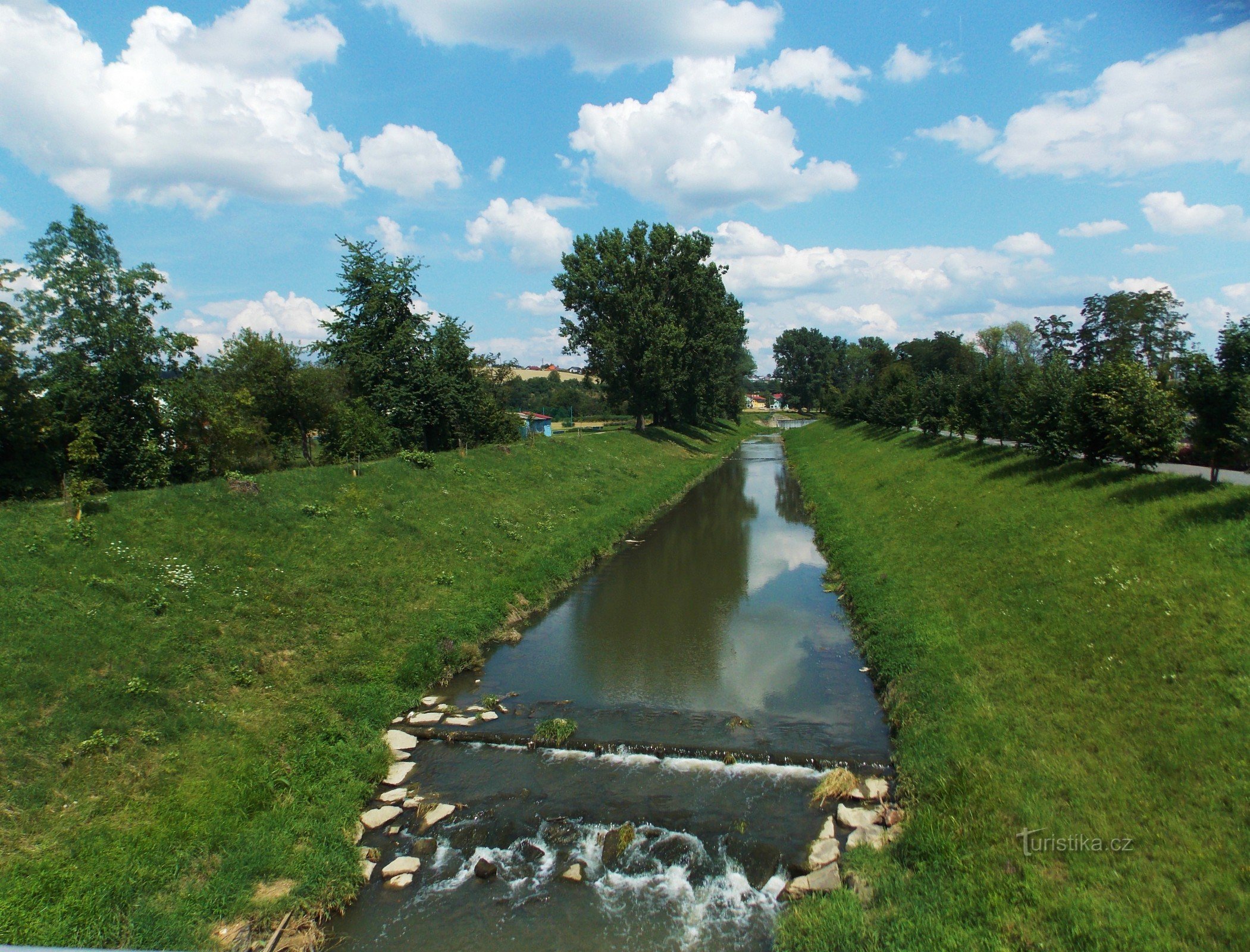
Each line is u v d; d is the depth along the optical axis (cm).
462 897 893
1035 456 2527
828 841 956
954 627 1484
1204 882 700
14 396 1941
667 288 6072
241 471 2673
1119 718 988
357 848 976
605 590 2248
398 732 1307
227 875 871
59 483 1973
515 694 1484
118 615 1284
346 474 2417
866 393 6881
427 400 3634
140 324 2367
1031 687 1155
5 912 735
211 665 1290
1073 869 765
